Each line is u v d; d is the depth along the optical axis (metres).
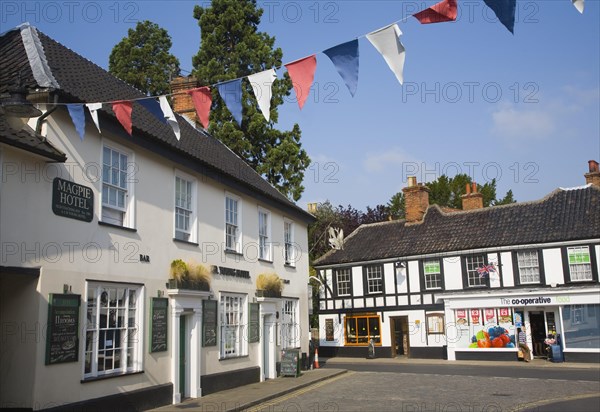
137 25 35.78
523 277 26.00
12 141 8.77
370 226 33.31
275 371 18.78
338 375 19.92
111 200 11.62
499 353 25.67
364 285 30.44
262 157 28.67
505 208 28.72
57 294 9.63
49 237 9.68
